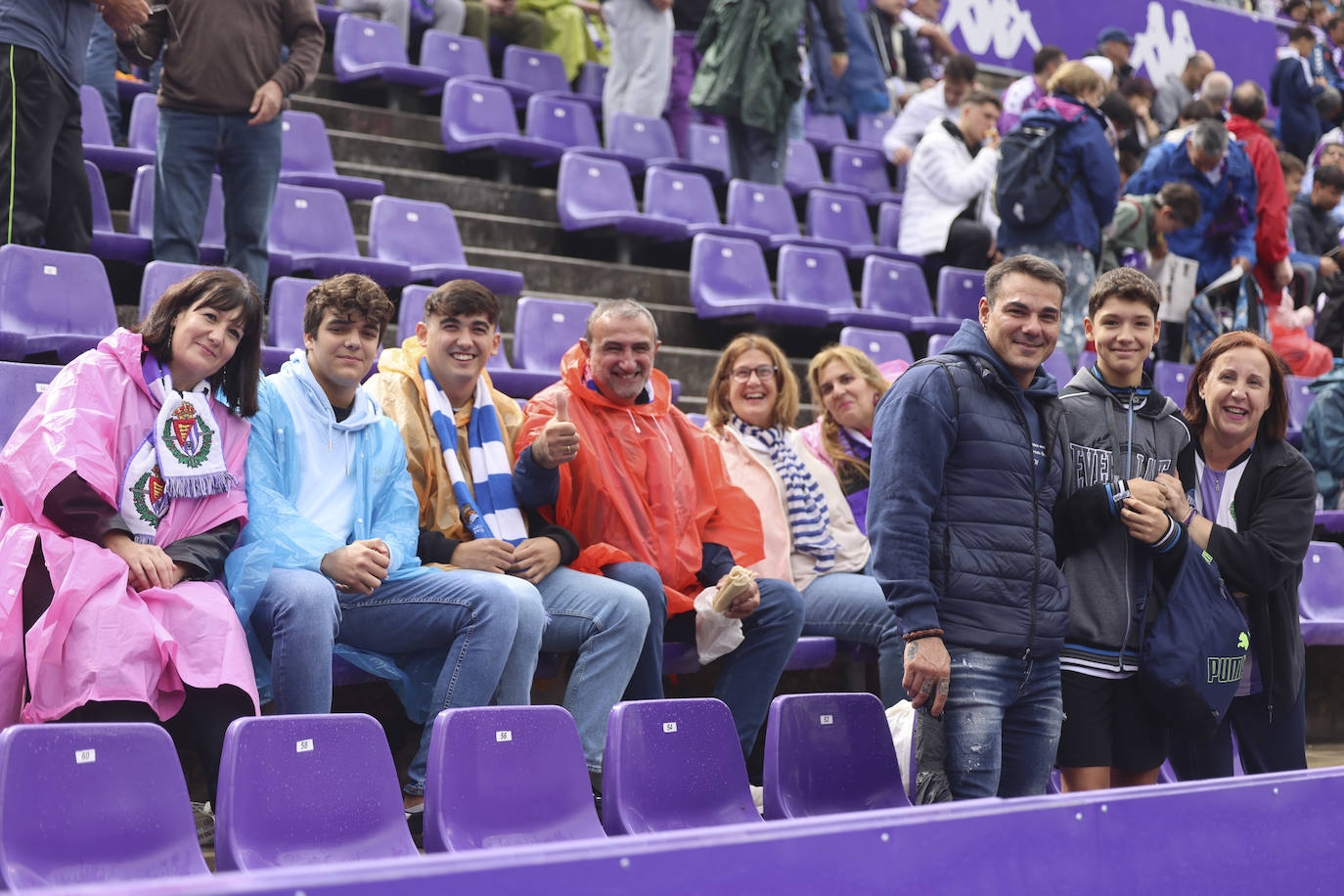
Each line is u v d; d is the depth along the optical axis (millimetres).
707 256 8031
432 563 4137
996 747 3465
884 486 3490
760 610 4512
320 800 2824
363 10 9664
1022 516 3541
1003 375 3576
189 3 5953
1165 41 14391
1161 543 3668
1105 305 3836
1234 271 8469
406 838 2934
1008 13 13344
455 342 4324
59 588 3283
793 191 9953
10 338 5066
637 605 4109
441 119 8898
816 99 11156
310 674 3576
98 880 2502
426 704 4027
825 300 8320
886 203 9711
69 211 5770
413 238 7199
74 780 2529
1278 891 2719
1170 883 2529
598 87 10422
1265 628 3938
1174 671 3678
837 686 5340
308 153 7691
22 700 3273
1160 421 3877
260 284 6133
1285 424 4004
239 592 3637
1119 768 3855
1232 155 8578
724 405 5328
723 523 4730
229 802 2684
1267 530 3871
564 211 8289
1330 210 10906
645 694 4250
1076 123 7902
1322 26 15336
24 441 3424
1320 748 6285
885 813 2176
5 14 5469
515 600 3871
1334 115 13859
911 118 10359
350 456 4012
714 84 9031
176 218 6043
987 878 2254
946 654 3410
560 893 1789
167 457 3564
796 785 3420
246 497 3748
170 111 6012
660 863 1887
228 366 3775
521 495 4285
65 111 5668
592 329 4555
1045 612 3535
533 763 3117
